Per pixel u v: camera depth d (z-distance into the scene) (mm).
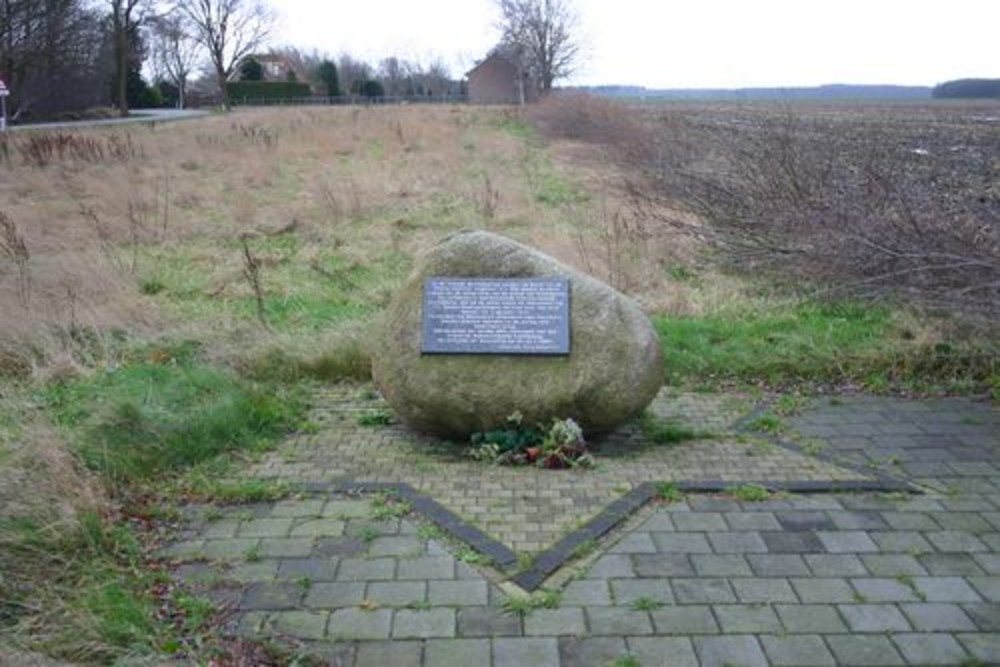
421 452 5871
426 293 5910
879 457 5734
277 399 6715
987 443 5957
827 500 5117
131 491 5238
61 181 17359
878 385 7059
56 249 11109
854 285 8023
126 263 10680
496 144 27375
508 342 5750
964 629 3914
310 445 6020
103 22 54656
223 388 6719
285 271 10898
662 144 16703
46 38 45531
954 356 7297
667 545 4617
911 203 8828
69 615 3920
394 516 4941
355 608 4094
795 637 3865
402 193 16766
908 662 3701
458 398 5742
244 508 5074
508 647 3809
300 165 22125
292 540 4703
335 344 7566
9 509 4551
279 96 79062
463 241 6066
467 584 4273
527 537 4668
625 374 5676
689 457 5742
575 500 5082
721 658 3729
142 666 3645
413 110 45719
